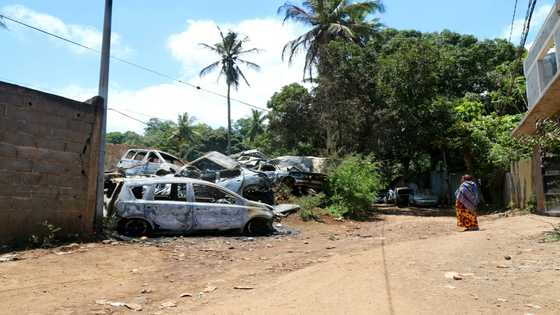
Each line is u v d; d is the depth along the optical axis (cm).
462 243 945
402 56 2669
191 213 1157
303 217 1605
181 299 565
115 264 790
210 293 592
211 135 7600
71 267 746
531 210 1797
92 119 1056
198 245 1017
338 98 2727
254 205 1250
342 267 716
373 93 2742
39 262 765
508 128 2566
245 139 7662
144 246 976
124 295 589
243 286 620
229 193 1236
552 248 823
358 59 2750
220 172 1683
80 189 1020
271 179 1903
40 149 942
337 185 1884
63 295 578
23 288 604
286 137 3328
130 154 2180
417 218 1958
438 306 485
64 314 496
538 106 1474
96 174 1053
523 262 709
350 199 1861
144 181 1163
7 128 884
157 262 824
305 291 569
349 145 2759
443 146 2797
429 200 2825
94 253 869
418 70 2641
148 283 660
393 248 905
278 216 1554
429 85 2658
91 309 518
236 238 1145
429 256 790
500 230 1173
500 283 580
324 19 3216
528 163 1866
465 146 2598
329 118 2738
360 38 3341
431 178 3288
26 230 909
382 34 3638
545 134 1168
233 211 1199
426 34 3916
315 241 1127
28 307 520
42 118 948
